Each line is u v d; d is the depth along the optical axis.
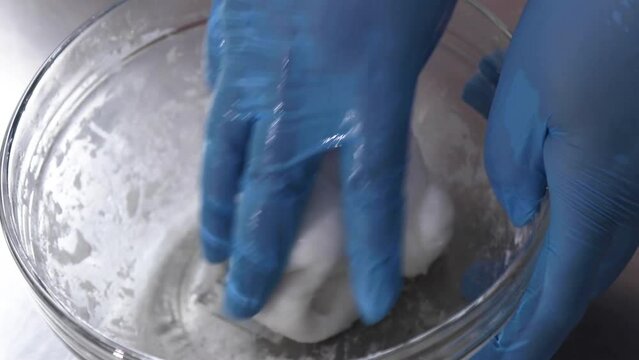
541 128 0.40
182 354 0.42
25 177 0.41
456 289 0.41
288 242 0.40
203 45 0.46
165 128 0.47
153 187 0.46
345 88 0.38
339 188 0.41
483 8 0.43
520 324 0.43
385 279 0.39
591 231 0.40
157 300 0.43
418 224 0.41
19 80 0.54
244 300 0.40
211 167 0.42
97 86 0.44
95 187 0.45
